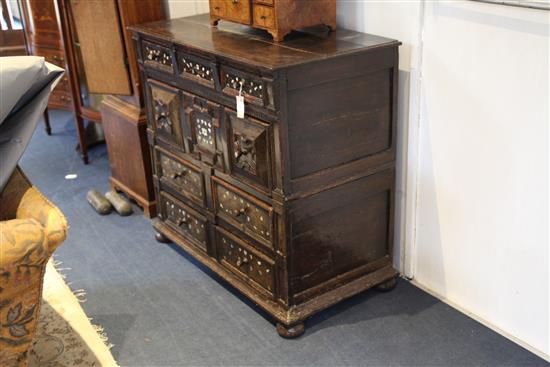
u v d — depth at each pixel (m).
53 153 3.85
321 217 2.15
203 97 2.25
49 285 2.54
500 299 2.15
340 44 2.08
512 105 1.92
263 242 2.18
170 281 2.56
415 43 2.12
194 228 2.57
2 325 1.57
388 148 2.24
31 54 3.84
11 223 1.52
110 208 3.13
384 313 2.30
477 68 1.98
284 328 2.18
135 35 2.52
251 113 2.03
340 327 2.24
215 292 2.47
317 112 2.00
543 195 1.92
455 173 2.16
